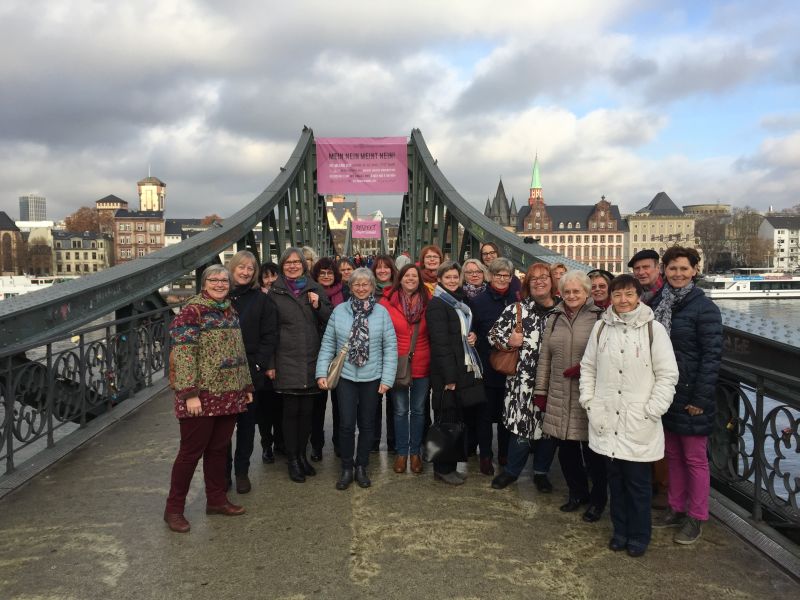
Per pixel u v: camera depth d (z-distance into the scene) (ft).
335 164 47.83
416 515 11.50
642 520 9.84
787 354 9.91
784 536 10.27
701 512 10.20
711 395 10.03
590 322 11.38
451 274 13.38
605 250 325.01
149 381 21.67
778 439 10.16
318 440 14.80
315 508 11.81
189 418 10.71
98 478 13.23
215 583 9.04
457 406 13.03
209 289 11.05
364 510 11.72
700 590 8.86
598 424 10.13
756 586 8.96
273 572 9.36
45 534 10.62
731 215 361.30
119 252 350.64
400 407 13.83
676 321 10.34
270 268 14.24
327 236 69.21
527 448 12.81
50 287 16.42
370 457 15.12
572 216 328.49
